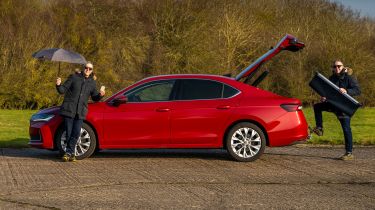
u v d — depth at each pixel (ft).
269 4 127.95
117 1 109.19
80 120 35.88
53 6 103.30
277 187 28.37
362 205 24.57
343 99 37.99
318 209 23.75
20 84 91.66
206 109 36.58
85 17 104.17
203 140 36.55
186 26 110.22
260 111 36.47
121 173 31.81
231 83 37.37
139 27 109.81
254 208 23.79
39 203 24.29
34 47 92.58
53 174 31.32
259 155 36.52
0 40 91.76
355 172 33.01
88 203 24.41
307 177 31.22
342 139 49.03
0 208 23.31
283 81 111.04
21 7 96.27
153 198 25.55
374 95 109.40
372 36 116.06
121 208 23.57
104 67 102.89
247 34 111.96
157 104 36.76
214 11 114.42
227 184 29.01
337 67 38.99
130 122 36.47
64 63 95.45
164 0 111.75
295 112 36.81
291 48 39.83
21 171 32.27
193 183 29.19
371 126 64.75
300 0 127.24
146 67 108.78
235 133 36.50
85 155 36.88
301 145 46.42
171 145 36.55
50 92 93.61
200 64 109.19
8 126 59.00
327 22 114.42
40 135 37.45
